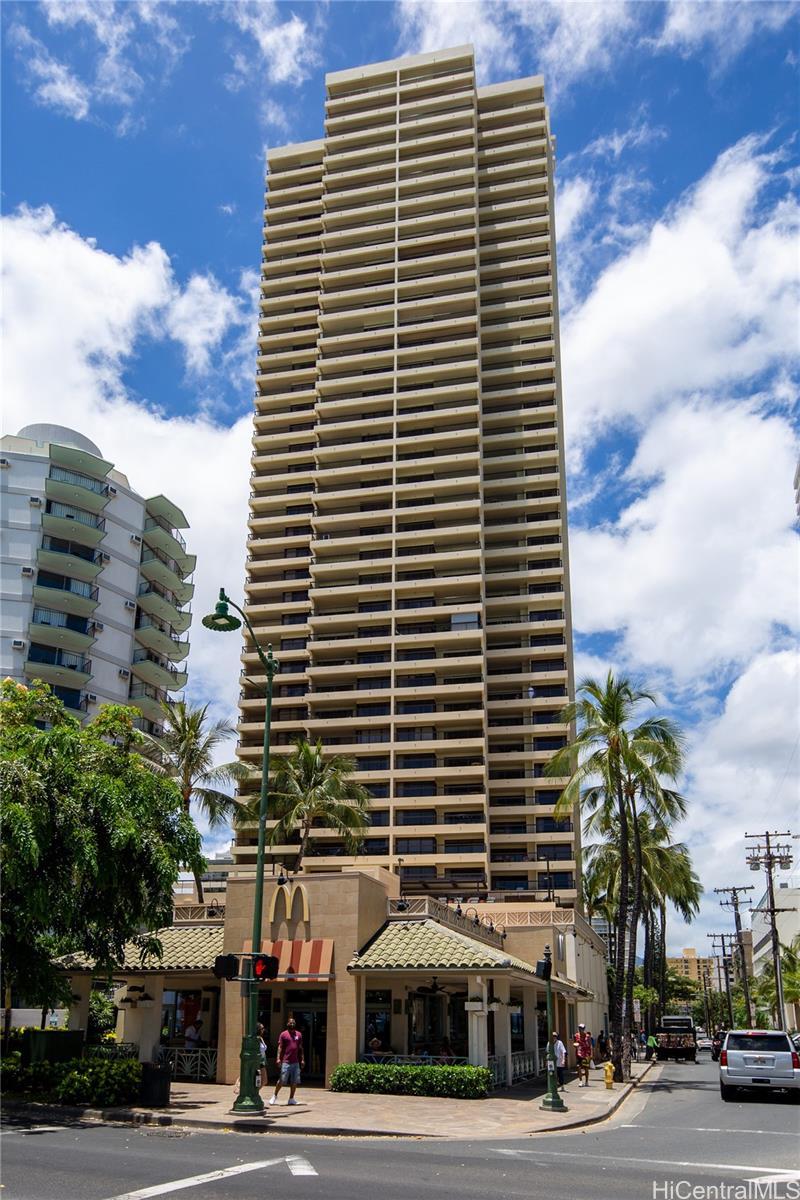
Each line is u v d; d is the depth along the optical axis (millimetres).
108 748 23391
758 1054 25344
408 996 28219
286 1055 21000
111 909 22766
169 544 78188
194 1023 31688
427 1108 20766
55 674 66188
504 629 74938
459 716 70938
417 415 81125
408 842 68812
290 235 93812
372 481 81750
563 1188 11383
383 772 70500
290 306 90688
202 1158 13422
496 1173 12547
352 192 91438
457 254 85438
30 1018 41312
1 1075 21672
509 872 67688
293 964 26094
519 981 29828
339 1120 18188
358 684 74938
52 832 20562
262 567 80938
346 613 77250
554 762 38312
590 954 50656
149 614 76375
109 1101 19828
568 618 83188
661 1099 26891
